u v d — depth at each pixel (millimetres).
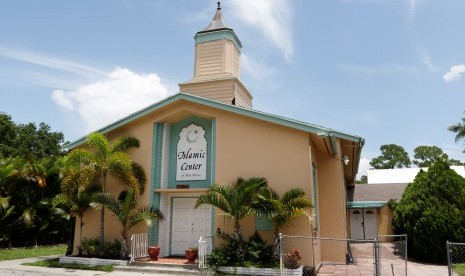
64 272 13273
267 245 13094
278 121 14203
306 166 13781
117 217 14820
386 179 36344
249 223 13898
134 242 14492
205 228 15711
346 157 16922
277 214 12484
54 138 43312
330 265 15469
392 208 26297
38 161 24531
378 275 10484
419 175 18875
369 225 27359
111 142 16953
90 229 16203
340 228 16141
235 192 12922
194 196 16141
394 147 71688
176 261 14055
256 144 14641
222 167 14898
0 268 14117
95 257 14875
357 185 33188
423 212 16953
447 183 17250
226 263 12586
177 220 16125
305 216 13273
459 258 16000
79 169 15164
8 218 22531
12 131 39656
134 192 15234
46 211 23797
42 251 20469
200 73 19828
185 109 15836
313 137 14461
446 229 16156
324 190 16656
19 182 23000
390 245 23625
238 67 20859
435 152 66688
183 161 16266
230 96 18719
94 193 15250
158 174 15953
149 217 14141
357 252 20516
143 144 16375
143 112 16203
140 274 12969
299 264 12430
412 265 15883
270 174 14164
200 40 20156
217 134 15297
